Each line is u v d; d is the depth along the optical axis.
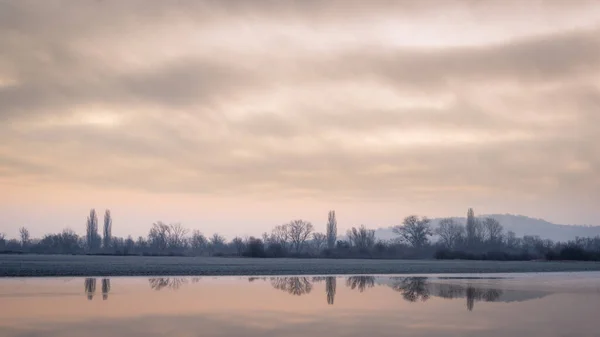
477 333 24.77
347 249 163.62
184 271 71.50
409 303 36.28
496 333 24.78
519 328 26.12
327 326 26.42
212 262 103.12
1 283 50.72
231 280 57.84
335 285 51.78
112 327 25.80
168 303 35.41
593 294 43.59
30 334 24.03
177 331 24.89
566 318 29.44
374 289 47.47
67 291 42.94
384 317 29.48
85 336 23.61
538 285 53.19
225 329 25.50
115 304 34.59
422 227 187.12
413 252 170.25
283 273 70.75
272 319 28.62
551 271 84.75
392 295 41.84
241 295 41.22
